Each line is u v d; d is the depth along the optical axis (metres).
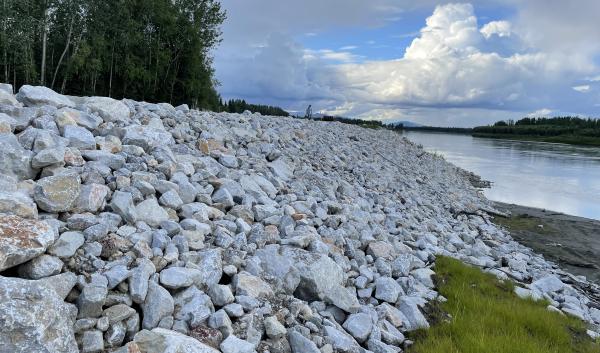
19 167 5.53
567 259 13.92
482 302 7.27
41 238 4.01
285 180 10.69
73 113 7.79
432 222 12.77
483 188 31.19
